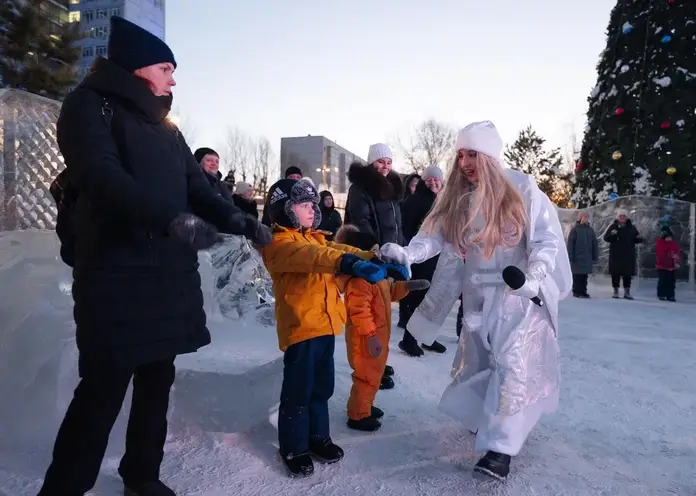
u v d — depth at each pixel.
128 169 1.93
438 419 3.26
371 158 4.90
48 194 3.58
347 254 2.39
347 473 2.54
